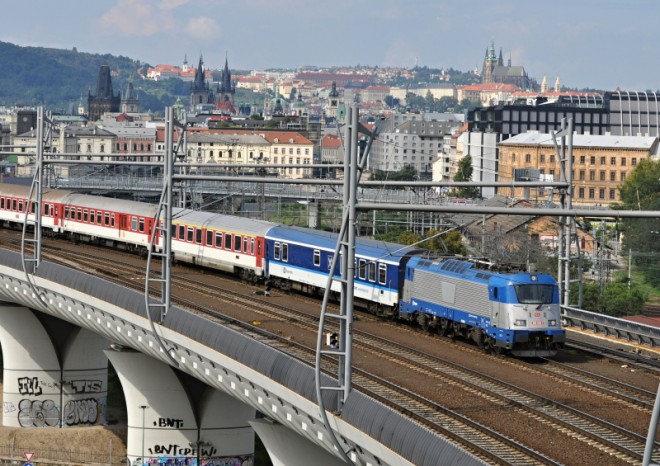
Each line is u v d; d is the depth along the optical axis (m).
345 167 57.69
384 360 76.56
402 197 191.12
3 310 125.75
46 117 149.38
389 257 94.62
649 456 40.50
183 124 86.25
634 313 148.25
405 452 50.97
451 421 59.72
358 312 100.56
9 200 170.38
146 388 99.88
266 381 67.06
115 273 119.50
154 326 85.31
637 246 183.88
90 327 104.19
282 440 73.50
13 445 122.50
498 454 53.53
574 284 148.75
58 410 127.81
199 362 79.75
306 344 81.00
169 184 85.12
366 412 55.62
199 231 128.00
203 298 103.88
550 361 78.19
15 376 127.31
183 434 100.31
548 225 161.50
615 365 77.50
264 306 100.25
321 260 106.31
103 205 148.50
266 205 184.38
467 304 82.44
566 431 58.56
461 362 76.31
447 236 155.50
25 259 111.06
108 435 125.50
